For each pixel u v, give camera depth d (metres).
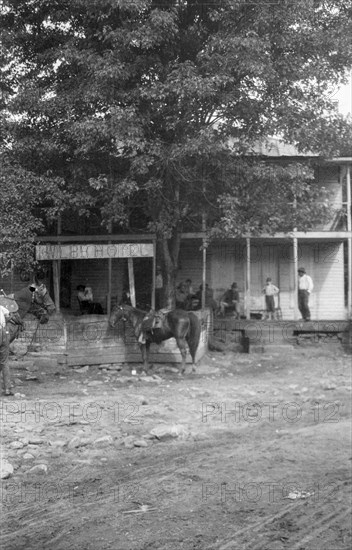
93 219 21.45
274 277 24.52
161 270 20.69
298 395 13.44
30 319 16.98
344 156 21.83
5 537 5.74
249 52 15.37
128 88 16.72
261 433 9.95
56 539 5.69
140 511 6.40
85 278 24.42
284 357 19.66
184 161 17.31
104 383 14.98
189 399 12.86
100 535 5.77
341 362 18.84
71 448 8.97
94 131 15.60
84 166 17.16
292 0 15.58
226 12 15.72
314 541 5.68
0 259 16.97
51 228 21.59
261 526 6.02
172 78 15.62
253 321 21.61
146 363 16.58
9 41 17.28
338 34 16.69
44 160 17.50
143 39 15.36
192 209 19.16
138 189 16.64
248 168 17.28
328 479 7.52
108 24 16.58
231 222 17.03
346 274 24.69
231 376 16.33
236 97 16.12
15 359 16.77
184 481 7.41
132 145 15.77
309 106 16.89
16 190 16.56
